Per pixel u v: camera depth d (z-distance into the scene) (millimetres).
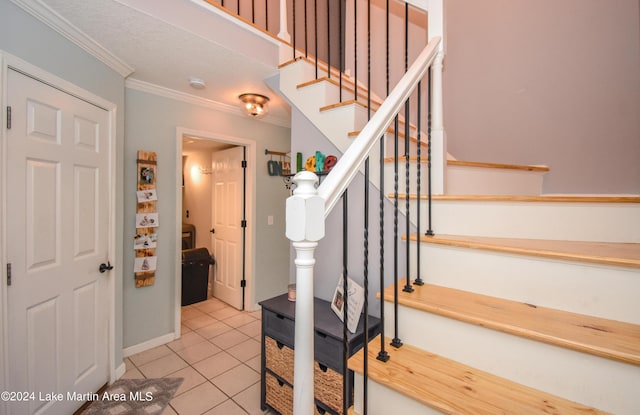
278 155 3678
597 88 1786
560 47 1907
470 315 908
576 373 774
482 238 1229
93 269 1894
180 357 2449
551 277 956
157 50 1859
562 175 1935
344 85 1994
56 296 1601
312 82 1872
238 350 2582
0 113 1290
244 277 3545
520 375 852
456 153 2396
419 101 1230
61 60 1599
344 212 854
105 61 1946
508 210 1217
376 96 2582
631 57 1677
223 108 3051
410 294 1099
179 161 2732
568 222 1138
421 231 1400
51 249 1568
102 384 1993
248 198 3473
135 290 2471
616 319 863
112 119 2047
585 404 766
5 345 1316
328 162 1727
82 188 1789
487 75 2223
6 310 1325
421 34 2469
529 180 1951
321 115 1837
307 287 684
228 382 2123
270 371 1801
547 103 1971
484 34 2229
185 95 2703
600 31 1764
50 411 1555
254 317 3332
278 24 3150
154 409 1832
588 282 897
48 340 1549
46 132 1527
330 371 1493
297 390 688
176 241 2734
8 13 1316
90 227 1857
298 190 697
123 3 1414
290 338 1687
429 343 1019
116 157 2113
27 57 1401
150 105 2529
